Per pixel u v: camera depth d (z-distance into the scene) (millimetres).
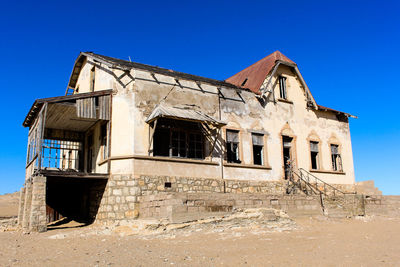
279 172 21484
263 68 23547
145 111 17125
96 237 12094
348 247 9422
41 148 15477
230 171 19359
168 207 12812
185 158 17734
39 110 16688
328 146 24828
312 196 17422
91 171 19578
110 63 17531
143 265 7727
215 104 19656
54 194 20766
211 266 7602
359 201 18172
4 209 29844
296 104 23703
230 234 11453
